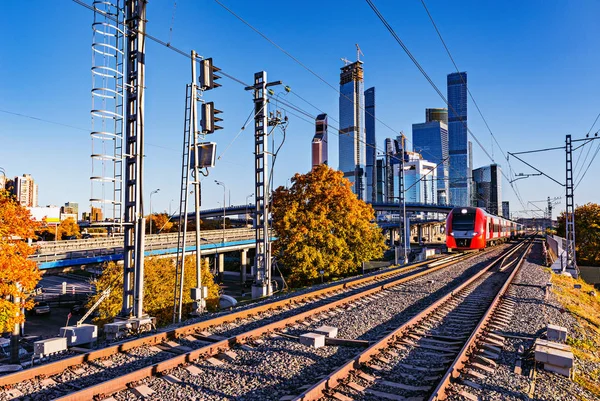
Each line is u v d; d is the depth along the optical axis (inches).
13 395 249.9
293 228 1264.8
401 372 300.2
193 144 578.9
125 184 518.0
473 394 261.9
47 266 1385.3
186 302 1174.3
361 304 578.6
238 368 307.1
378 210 5236.2
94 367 303.6
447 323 463.2
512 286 744.3
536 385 284.8
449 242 1502.2
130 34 520.7
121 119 511.5
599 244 2183.8
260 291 767.1
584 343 429.1
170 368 298.0
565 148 1116.5
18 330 863.1
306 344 367.6
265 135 784.3
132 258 519.8
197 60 577.0
